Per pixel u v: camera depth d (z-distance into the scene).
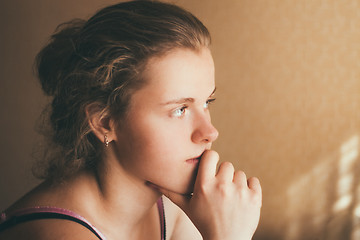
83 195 0.66
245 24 1.83
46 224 0.59
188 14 0.60
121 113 0.59
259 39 1.83
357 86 1.78
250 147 1.94
